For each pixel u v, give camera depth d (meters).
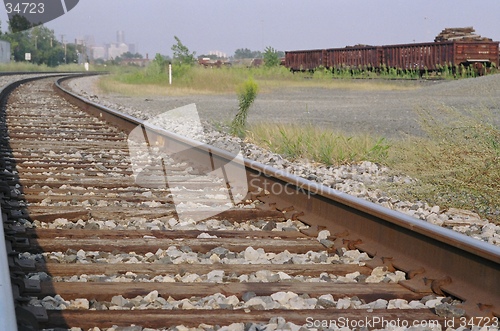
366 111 22.55
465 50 47.38
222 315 3.93
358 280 4.83
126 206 7.27
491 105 21.50
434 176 8.61
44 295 4.20
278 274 4.83
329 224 6.29
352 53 56.12
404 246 5.12
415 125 17.08
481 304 4.10
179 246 5.56
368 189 8.83
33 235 5.74
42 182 8.34
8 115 18.64
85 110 20.88
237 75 46.59
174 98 30.30
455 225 6.95
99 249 5.45
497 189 7.82
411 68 50.50
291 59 64.31
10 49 131.12
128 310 3.98
